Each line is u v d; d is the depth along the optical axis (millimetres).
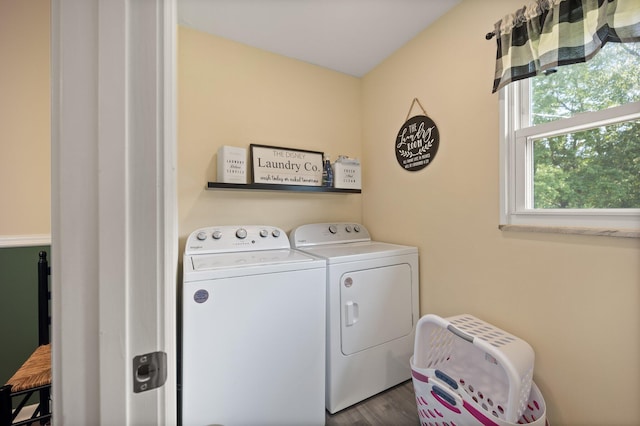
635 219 946
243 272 1195
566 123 1128
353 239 2096
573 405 1097
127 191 418
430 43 1712
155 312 443
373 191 2250
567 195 1150
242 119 1895
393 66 2021
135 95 422
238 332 1177
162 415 448
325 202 2223
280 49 1972
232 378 1159
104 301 407
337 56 2062
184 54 1711
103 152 403
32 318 1523
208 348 1115
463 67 1512
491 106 1380
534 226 1209
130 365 423
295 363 1308
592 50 983
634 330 946
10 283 1482
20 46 1496
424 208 1775
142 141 428
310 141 2160
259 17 1637
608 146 1036
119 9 412
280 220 2035
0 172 1463
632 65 974
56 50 394
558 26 1067
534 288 1220
